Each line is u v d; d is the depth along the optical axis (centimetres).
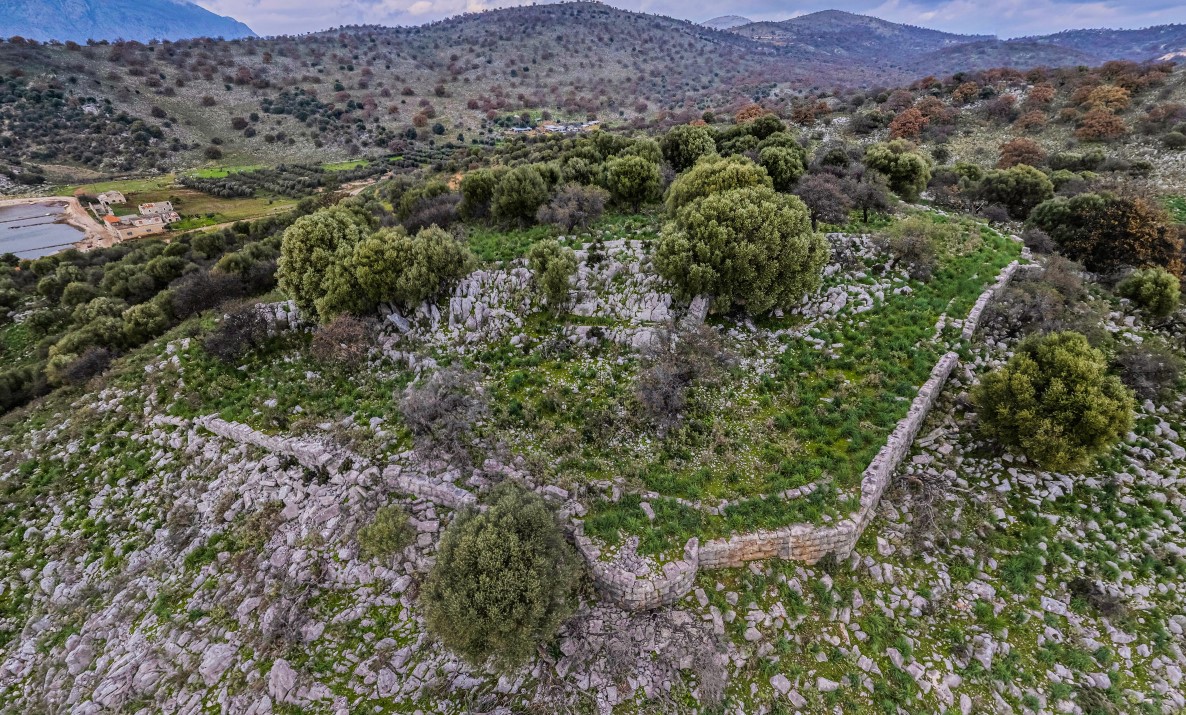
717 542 1798
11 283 6100
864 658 1619
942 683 1555
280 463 2312
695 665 1600
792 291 2733
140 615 1969
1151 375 2336
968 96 9025
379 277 2891
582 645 1656
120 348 3806
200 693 1698
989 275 3070
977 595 1741
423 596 1591
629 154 4944
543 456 2178
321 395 2672
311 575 1906
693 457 2142
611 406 2409
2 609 2097
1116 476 2003
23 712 1770
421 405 2247
